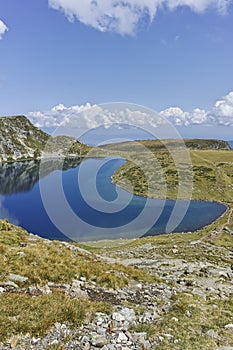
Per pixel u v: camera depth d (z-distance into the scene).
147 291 16.25
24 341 8.68
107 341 9.30
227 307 15.20
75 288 14.00
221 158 137.25
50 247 20.66
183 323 11.70
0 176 155.75
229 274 26.42
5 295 11.16
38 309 10.44
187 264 30.42
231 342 10.55
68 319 10.28
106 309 11.77
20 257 15.85
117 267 20.41
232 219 67.62
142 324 10.93
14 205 80.06
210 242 47.00
